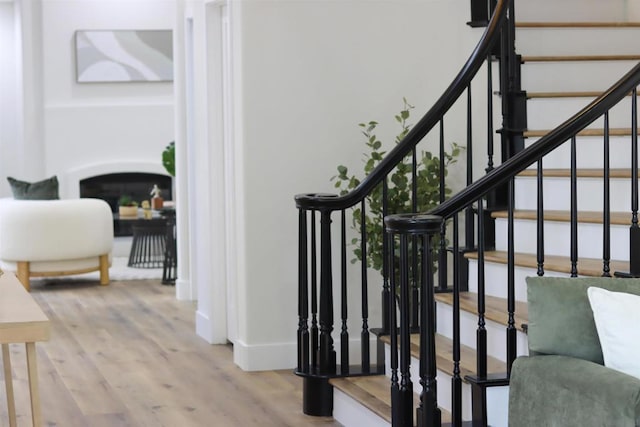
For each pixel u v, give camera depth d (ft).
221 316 22.39
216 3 21.57
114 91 38.50
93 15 38.09
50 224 29.58
